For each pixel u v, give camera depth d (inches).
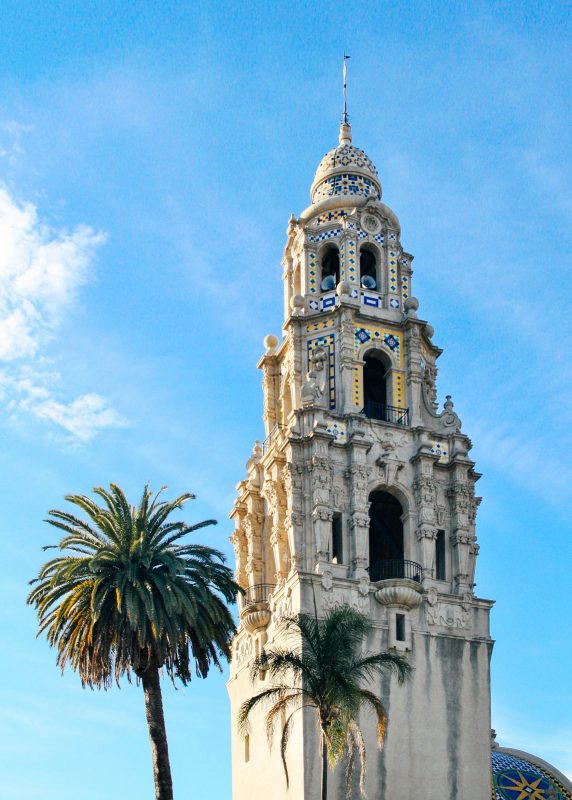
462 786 2325.3
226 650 2039.9
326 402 2615.7
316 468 2471.7
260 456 2741.1
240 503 2723.9
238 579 2674.7
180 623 1967.3
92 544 2010.3
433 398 2701.8
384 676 2348.7
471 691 2405.3
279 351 2790.4
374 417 2640.3
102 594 1918.1
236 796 2529.5
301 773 2234.3
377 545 2628.0
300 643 2310.5
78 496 2028.8
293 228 2851.9
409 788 2285.9
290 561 2458.2
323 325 2684.5
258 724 2476.6
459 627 2445.9
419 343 2701.8
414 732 2329.0
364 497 2477.9
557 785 2586.1
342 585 2385.6
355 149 2945.4
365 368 2726.4
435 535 2514.8
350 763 1968.5
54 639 1966.0
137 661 1919.3
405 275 2785.4
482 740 2375.7
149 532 2033.7
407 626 2400.3
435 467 2591.0
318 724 2194.9
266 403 2783.0
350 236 2741.1
